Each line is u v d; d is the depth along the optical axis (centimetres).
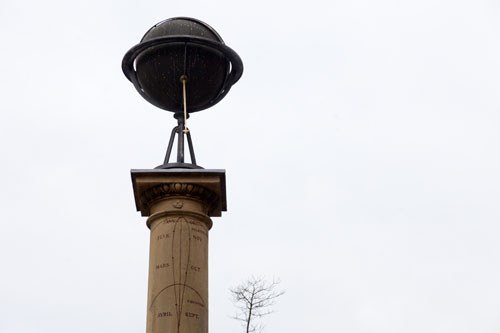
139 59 1273
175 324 1127
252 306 2467
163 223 1188
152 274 1170
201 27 1275
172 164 1225
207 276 1187
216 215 1274
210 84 1276
